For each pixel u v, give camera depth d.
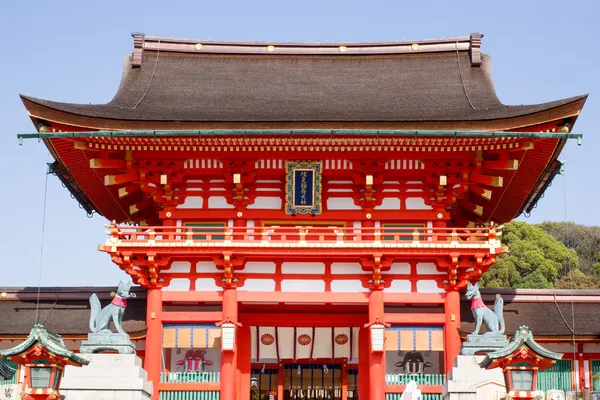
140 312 31.06
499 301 27.56
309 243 28.77
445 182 29.53
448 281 29.62
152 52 36.31
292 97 33.47
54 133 27.50
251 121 27.94
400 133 27.67
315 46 36.53
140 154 29.59
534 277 66.25
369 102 32.84
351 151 29.30
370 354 28.66
